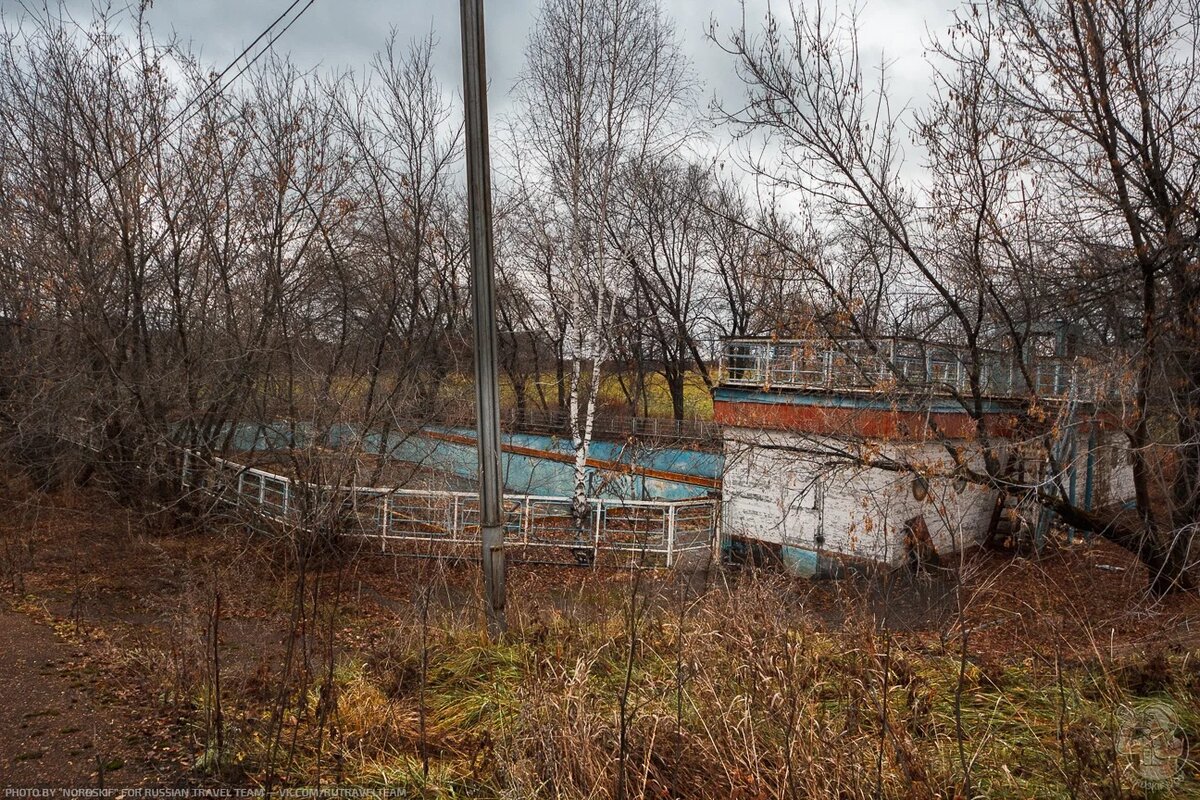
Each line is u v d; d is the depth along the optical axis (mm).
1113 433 10672
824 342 9961
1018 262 9234
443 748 4922
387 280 14352
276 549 10852
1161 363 8398
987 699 5543
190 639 5715
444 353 15438
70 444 12992
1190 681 5602
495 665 6398
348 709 5270
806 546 12859
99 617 8062
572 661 6266
